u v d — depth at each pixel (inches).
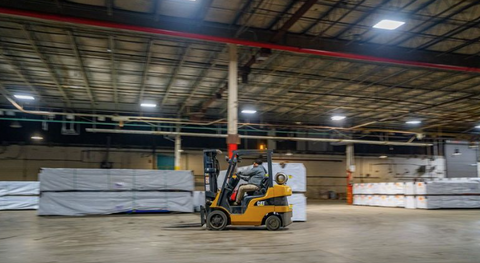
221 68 565.3
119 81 636.7
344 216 560.1
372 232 362.6
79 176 559.5
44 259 226.4
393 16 402.0
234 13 398.6
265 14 402.3
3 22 408.5
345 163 1272.1
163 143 1083.9
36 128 983.0
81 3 372.2
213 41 424.2
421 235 342.6
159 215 560.7
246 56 524.1
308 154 1232.8
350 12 395.9
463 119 951.6
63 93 711.7
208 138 1120.8
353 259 230.1
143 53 506.6
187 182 606.5
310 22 420.5
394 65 545.6
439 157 1299.2
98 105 823.1
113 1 370.0
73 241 297.7
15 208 692.1
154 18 393.7
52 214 542.6
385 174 1283.2
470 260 230.5
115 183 572.4
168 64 550.3
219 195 368.8
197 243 285.4
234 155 376.5
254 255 239.6
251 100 773.3
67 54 507.5
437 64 499.5
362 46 474.0
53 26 418.0
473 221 479.8
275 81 634.8
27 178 964.0
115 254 241.4
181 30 406.6
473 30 435.8
